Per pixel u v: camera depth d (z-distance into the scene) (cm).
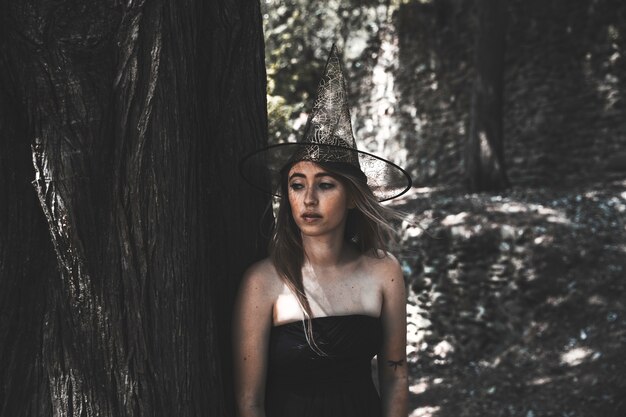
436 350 835
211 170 200
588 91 1117
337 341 195
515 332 763
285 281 195
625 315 692
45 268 171
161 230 168
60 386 169
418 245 871
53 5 154
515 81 1190
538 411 603
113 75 162
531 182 1162
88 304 167
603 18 1102
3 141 163
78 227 162
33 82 157
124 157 164
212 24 196
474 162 1094
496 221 837
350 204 202
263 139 216
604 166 1096
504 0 1066
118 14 159
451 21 1300
